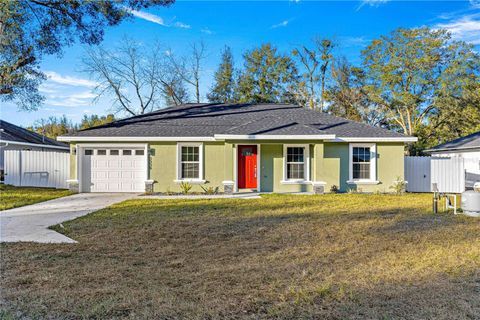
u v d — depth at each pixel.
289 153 15.56
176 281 4.23
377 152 15.40
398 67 29.64
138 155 15.51
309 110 19.06
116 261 5.07
